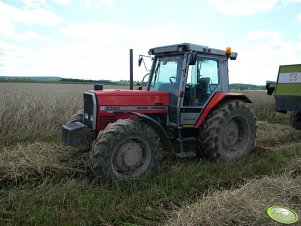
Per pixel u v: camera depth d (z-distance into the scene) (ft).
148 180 15.28
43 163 16.39
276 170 17.19
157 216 12.17
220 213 11.15
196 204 12.07
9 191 13.52
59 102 33.96
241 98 20.65
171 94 18.20
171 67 18.78
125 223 11.58
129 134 15.06
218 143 18.28
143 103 17.34
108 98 16.44
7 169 15.52
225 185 15.29
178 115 17.66
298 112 27.32
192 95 18.24
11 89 50.65
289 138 26.86
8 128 24.85
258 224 10.64
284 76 26.58
